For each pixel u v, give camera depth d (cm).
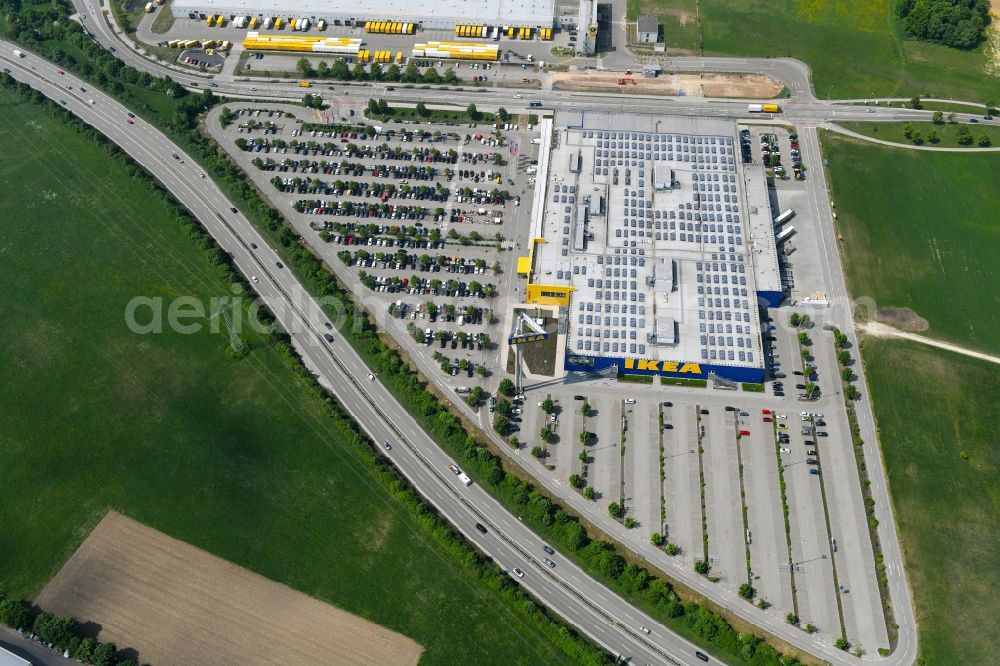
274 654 18938
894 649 18912
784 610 19525
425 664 18838
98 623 19462
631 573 19838
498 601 19762
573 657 18850
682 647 19050
